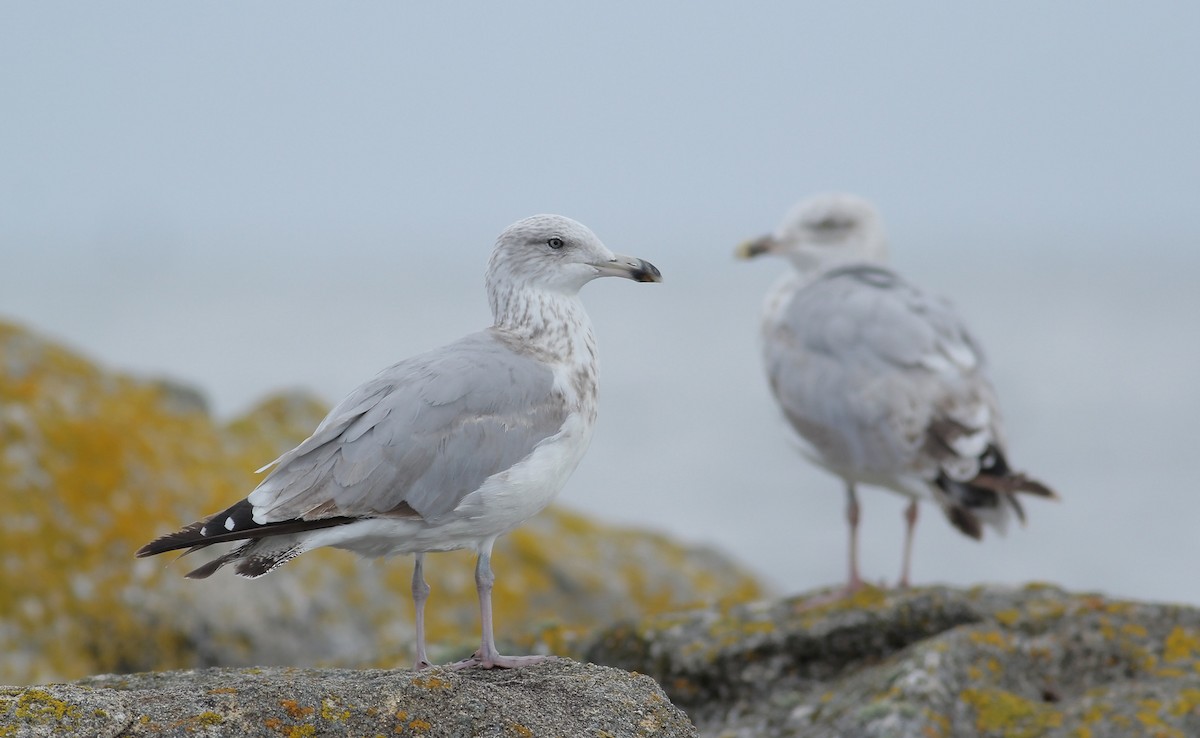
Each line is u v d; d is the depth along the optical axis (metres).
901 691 9.80
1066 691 10.29
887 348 13.20
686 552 19.86
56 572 14.77
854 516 13.75
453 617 16.72
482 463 8.63
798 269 16.34
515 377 8.98
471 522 8.70
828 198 16.23
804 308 14.01
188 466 17.03
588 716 7.35
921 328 13.23
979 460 12.66
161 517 15.91
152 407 18.11
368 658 11.77
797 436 13.94
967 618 11.00
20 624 14.23
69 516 15.30
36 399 16.48
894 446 12.95
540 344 9.53
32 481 15.35
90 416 16.66
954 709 9.75
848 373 13.31
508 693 7.36
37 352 17.58
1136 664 10.37
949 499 12.84
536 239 9.71
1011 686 10.18
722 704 11.06
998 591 11.52
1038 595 11.40
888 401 12.98
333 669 8.02
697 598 18.45
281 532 8.16
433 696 7.01
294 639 15.49
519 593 17.50
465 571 17.45
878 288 13.91
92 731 6.34
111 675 8.01
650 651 11.37
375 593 16.47
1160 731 9.27
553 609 17.53
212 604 15.27
